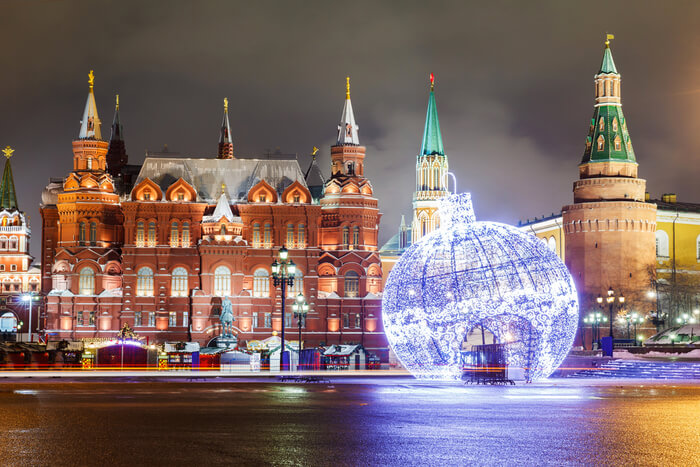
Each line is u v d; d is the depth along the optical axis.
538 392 49.25
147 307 139.25
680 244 165.88
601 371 75.69
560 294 55.62
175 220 141.12
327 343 141.38
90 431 28.42
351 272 145.00
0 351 91.25
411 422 31.55
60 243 142.88
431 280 55.78
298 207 142.50
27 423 30.81
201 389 52.66
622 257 151.88
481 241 55.56
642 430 29.14
